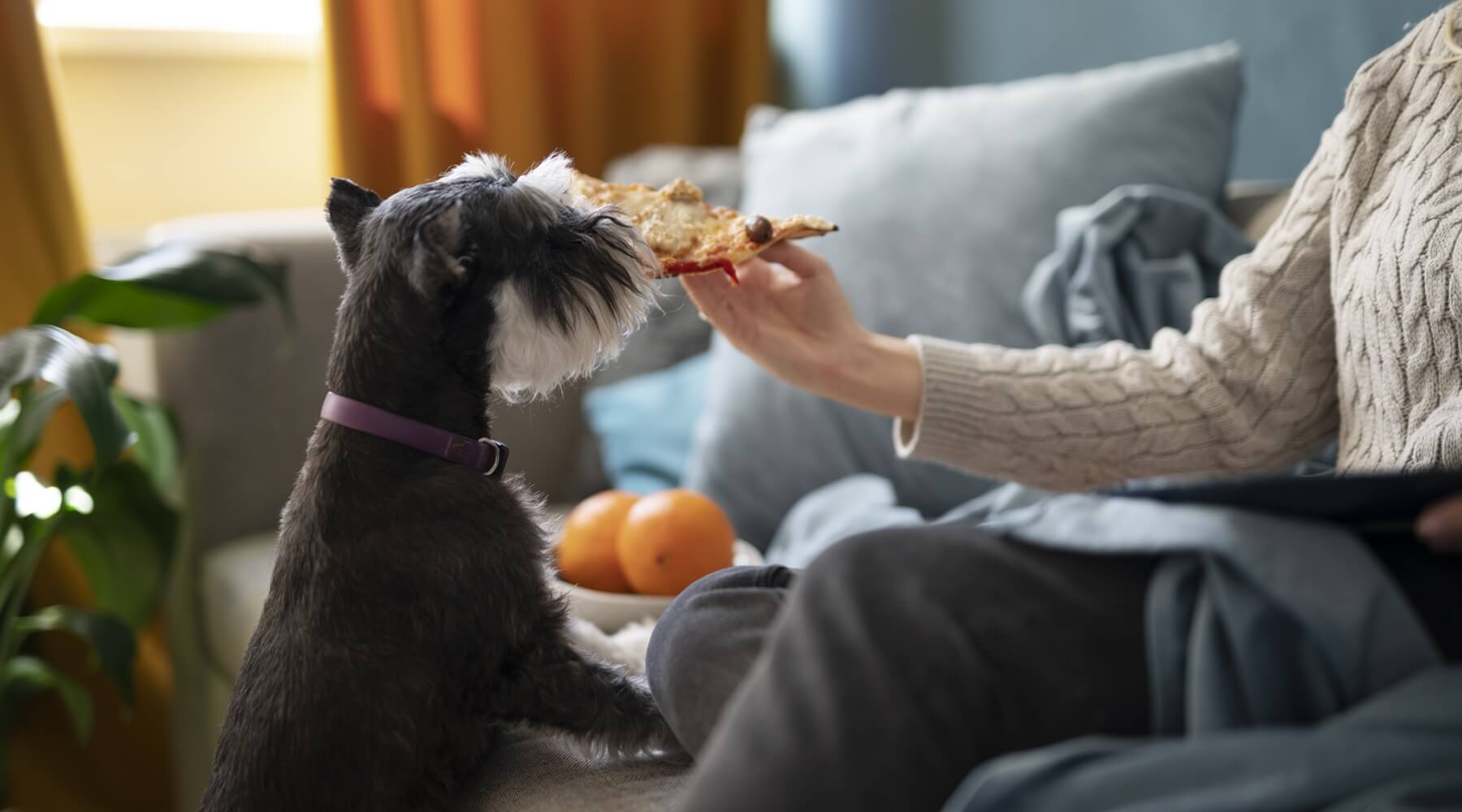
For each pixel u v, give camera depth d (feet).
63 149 6.38
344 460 3.23
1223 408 3.52
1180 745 1.76
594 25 8.07
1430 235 2.94
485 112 7.82
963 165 5.51
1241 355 3.56
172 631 6.46
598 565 4.34
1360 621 1.85
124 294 5.42
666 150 7.36
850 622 2.02
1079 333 4.73
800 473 5.56
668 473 6.11
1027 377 3.72
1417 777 1.64
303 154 8.16
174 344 6.15
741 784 1.90
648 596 4.22
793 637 2.05
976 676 1.95
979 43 7.38
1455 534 1.98
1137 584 2.06
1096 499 2.25
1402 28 4.89
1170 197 4.74
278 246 6.32
